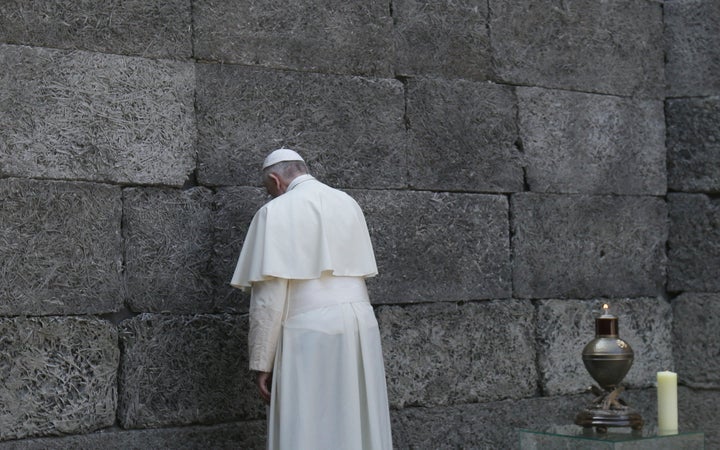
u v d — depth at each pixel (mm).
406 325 11320
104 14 10133
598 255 12594
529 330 12062
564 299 12328
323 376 9078
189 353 10242
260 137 10766
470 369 11648
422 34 11734
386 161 11383
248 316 10555
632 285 12820
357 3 11391
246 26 10781
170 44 10414
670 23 13281
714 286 12828
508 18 12258
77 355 9781
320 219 9344
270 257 9086
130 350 10008
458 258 11680
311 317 9117
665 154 13203
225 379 10375
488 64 12094
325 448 9016
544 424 12039
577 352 12328
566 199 12438
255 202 10688
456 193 11781
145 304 10117
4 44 9688
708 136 12945
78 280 9828
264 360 9133
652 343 12898
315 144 11031
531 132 12273
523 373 11984
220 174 10562
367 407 9172
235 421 10422
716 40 12961
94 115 10008
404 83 11617
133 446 9922
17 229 9609
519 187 12156
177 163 10359
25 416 9500
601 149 12727
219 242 10508
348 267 9414
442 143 11727
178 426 10164
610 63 12875
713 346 12812
